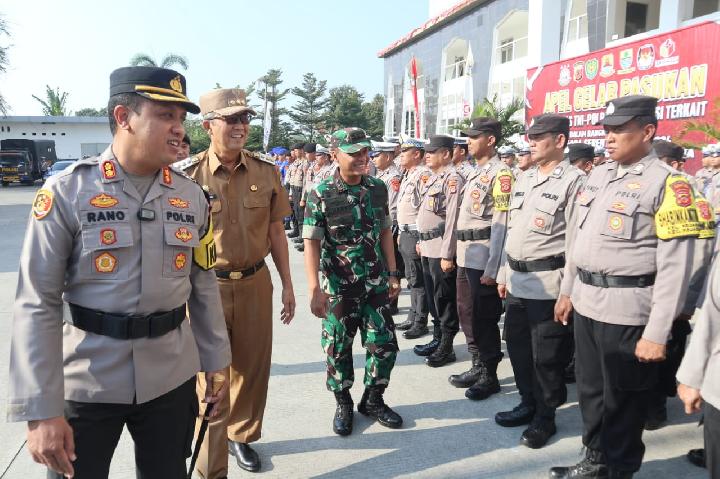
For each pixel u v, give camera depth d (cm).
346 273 320
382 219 333
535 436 311
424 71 2442
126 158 170
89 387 167
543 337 309
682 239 228
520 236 319
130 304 168
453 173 425
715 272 186
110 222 165
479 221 381
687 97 684
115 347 167
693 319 481
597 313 252
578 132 895
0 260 877
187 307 204
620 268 245
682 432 327
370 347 332
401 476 284
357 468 291
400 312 600
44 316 155
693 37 670
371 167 812
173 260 178
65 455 156
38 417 151
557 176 312
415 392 388
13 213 1568
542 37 1264
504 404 369
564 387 318
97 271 164
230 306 276
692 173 669
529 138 323
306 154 1088
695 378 186
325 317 324
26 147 2920
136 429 182
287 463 297
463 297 397
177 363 182
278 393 386
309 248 319
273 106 4472
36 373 152
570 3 1287
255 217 277
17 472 288
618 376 249
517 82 1716
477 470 288
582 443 301
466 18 2020
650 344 231
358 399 379
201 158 277
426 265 471
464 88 2067
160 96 164
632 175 251
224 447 263
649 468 288
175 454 187
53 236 158
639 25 1186
